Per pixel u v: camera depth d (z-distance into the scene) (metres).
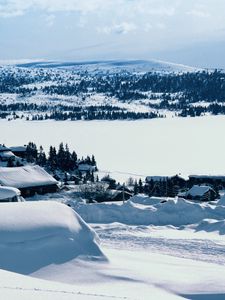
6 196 52.12
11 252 26.59
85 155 168.62
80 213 50.66
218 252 34.34
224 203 56.50
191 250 34.94
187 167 137.88
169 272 27.16
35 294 15.98
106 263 27.69
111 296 19.62
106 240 38.75
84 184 80.44
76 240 28.59
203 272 27.78
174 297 22.42
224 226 43.12
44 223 28.62
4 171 75.38
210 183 92.25
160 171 127.94
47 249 27.36
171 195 78.38
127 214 49.75
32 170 77.94
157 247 35.94
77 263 27.02
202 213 48.75
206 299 22.94
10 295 15.19
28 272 25.58
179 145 198.12
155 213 49.34
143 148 189.00
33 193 74.81
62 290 18.92
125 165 141.38
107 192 75.81
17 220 28.39
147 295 22.36
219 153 171.50
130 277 25.67
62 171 110.50
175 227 44.97
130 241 38.09
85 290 20.78
